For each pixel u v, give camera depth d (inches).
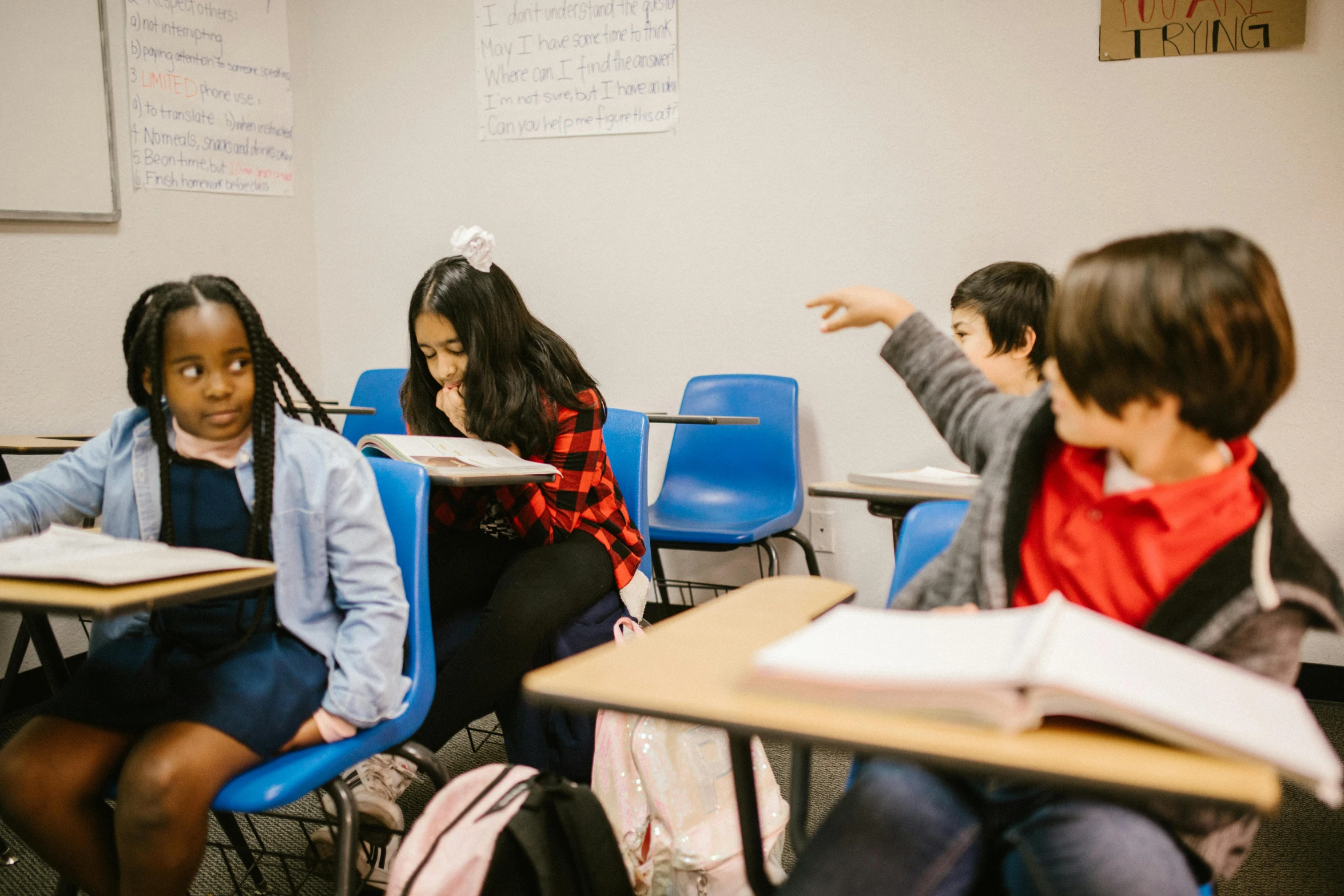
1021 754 21.3
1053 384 33.1
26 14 96.7
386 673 46.3
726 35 112.5
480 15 122.4
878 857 30.8
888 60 106.3
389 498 51.5
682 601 122.5
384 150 130.1
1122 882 27.6
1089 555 33.5
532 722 61.7
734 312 116.1
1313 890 63.4
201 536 47.4
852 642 26.5
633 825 54.8
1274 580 29.0
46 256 100.1
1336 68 90.9
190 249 116.3
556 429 71.2
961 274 106.3
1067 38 99.5
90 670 45.8
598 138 119.6
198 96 116.3
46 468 50.0
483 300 68.7
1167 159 97.4
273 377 48.8
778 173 112.3
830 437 113.6
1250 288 28.7
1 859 68.5
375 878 57.1
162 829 40.3
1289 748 20.8
